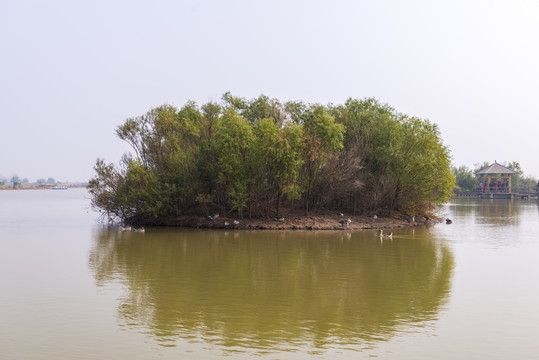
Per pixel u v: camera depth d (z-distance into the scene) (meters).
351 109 80.31
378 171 70.00
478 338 19.89
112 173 65.88
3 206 122.31
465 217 86.44
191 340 19.55
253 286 29.19
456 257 39.81
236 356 17.84
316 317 22.80
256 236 53.94
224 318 22.58
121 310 23.77
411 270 34.19
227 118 62.28
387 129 70.56
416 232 59.59
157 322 21.91
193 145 66.12
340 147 66.25
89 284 29.41
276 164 60.72
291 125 62.38
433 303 25.33
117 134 66.38
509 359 17.70
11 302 25.08
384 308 24.38
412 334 20.38
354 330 20.91
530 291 27.84
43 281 30.16
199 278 31.38
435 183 69.12
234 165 60.62
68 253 41.34
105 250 43.12
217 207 65.88
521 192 191.25
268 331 20.73
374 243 48.56
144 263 36.69
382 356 17.92
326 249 44.16
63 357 17.70
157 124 66.44
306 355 17.97
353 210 71.12
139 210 63.97
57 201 158.12
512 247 45.78
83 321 21.98
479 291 27.91
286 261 37.78
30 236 53.88
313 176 64.00
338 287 28.98
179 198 63.25
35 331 20.58
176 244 47.31
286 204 68.38
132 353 18.12
